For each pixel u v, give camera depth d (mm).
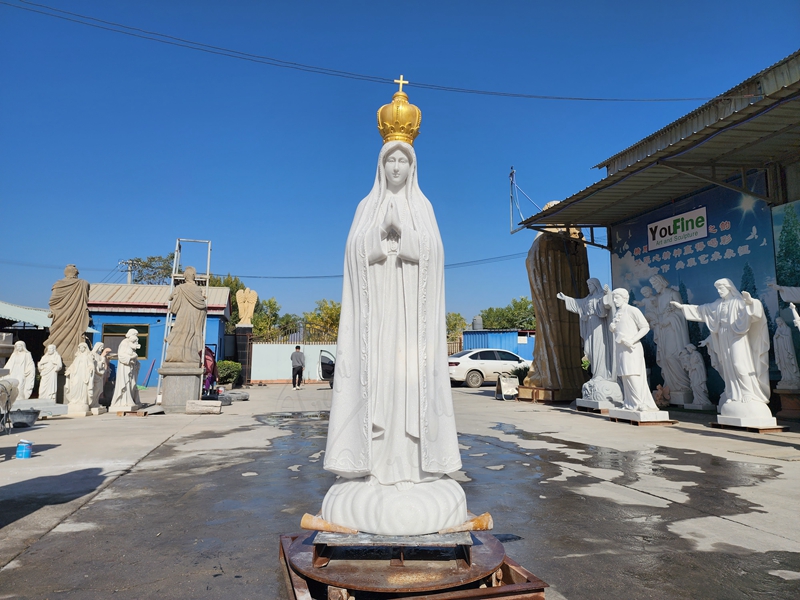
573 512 4336
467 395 17844
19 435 8758
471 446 7676
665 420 9719
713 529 3879
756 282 10742
